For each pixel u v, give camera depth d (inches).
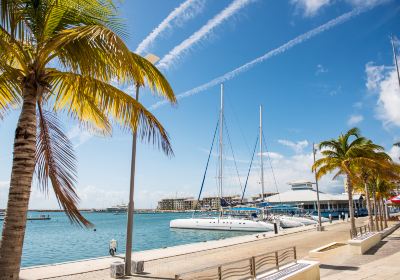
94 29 206.4
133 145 566.3
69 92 287.6
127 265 526.6
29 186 205.0
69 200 234.7
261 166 2507.4
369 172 1142.3
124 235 2151.8
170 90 282.7
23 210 198.7
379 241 873.5
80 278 503.5
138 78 240.8
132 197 550.3
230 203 2215.8
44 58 224.5
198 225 2085.4
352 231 844.0
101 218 6176.2
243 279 301.6
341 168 1000.2
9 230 192.5
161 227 2997.0
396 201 1005.8
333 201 3508.9
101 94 248.4
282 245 917.8
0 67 225.9
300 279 345.4
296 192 3607.3
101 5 245.6
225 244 955.3
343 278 430.9
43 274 527.8
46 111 266.7
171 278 498.0
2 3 207.8
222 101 2252.7
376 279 415.8
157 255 739.4
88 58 221.0
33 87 223.9
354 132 998.4
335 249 690.2
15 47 246.1
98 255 1203.2
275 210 2910.9
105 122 291.7
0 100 277.9
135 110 243.8
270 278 312.7
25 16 234.2
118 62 221.1
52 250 1382.9
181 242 1605.6
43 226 3543.3
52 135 261.3
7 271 187.2
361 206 3969.0
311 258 633.6
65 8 234.5
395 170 1060.5
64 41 210.8
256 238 1132.5
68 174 245.6
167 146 257.8
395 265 513.3
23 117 213.9
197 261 659.4
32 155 210.7
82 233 2364.7
